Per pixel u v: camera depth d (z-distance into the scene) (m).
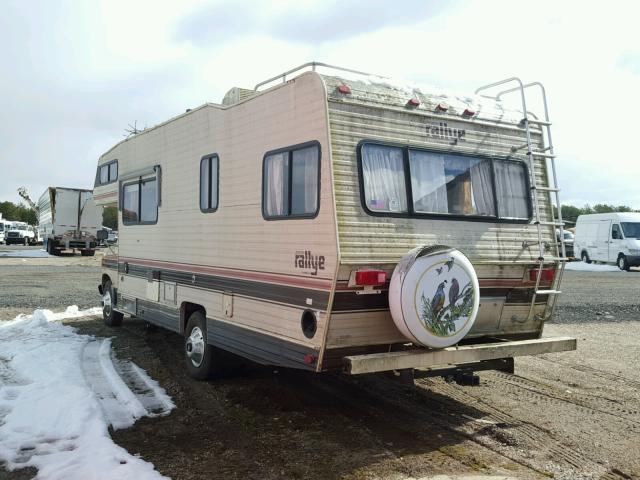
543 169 5.86
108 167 9.63
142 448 4.54
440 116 5.21
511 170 5.64
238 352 5.70
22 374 6.60
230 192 5.89
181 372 6.83
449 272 4.59
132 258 8.56
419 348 4.77
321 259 4.54
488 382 6.51
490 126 5.53
